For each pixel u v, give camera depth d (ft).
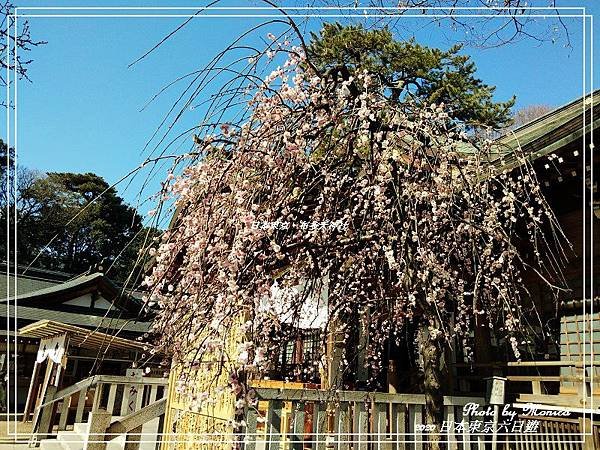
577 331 14.37
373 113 10.75
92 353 38.65
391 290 11.78
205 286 9.26
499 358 16.52
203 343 9.04
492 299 12.09
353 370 15.81
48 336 30.58
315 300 12.59
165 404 16.53
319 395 11.12
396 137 10.41
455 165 11.10
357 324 14.76
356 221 11.35
